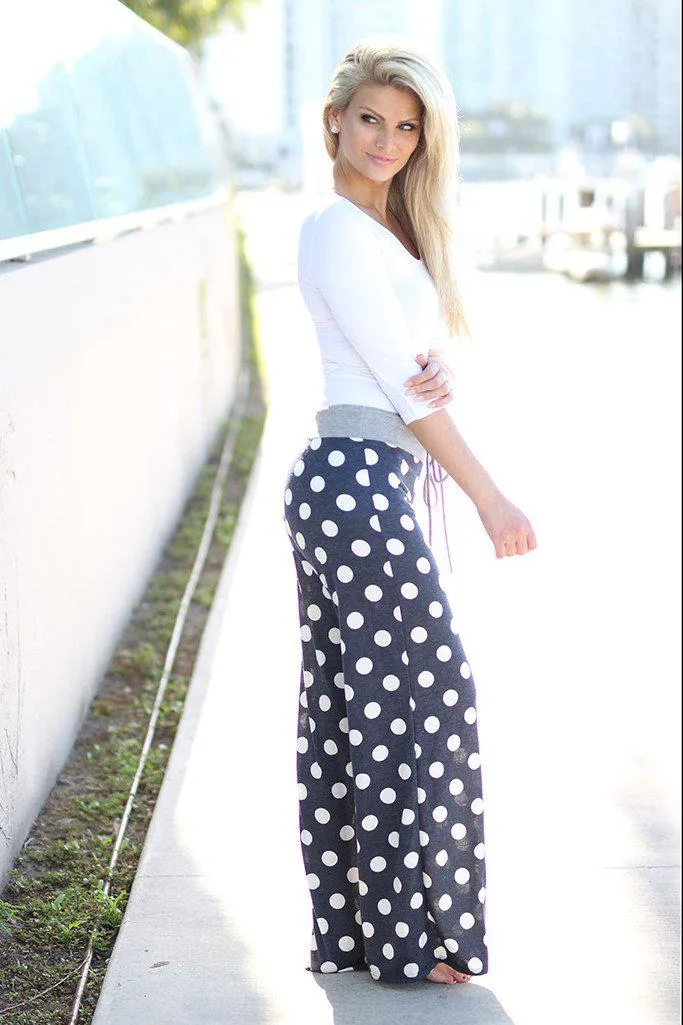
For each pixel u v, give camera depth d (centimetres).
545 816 345
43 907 301
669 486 707
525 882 311
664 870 317
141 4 1230
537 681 443
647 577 558
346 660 249
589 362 1100
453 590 541
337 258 246
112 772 384
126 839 339
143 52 647
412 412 249
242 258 1791
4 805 311
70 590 396
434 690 252
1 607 306
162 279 586
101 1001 266
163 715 430
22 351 316
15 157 341
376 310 246
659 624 500
